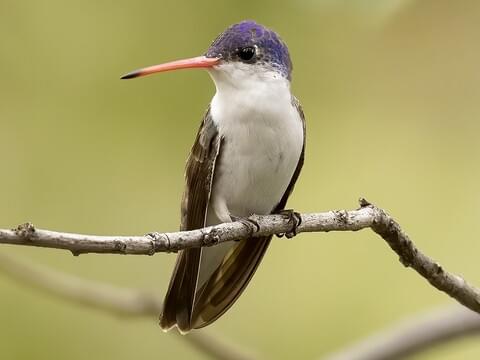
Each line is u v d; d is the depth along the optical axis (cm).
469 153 1132
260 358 1007
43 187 1138
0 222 1123
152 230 1130
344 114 1140
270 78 793
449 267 1159
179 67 790
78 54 1125
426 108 1091
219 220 813
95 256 1160
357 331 1154
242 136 783
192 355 1143
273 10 1059
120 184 1140
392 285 1165
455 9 973
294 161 802
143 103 1128
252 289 1169
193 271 761
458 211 1165
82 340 1125
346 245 1184
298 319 1159
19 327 1110
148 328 1146
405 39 1016
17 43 1126
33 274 989
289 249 1184
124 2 1114
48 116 1137
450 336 997
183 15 1101
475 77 1034
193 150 804
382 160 1162
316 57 1087
